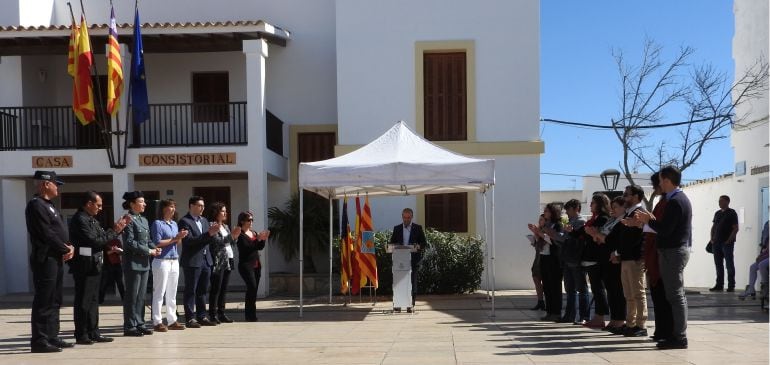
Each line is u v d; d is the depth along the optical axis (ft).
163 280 31.60
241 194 56.95
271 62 57.57
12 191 54.60
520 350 24.50
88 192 28.37
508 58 51.70
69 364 23.39
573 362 21.86
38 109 53.47
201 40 51.11
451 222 51.80
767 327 29.66
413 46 52.16
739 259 51.67
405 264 38.01
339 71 52.49
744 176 50.75
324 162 35.99
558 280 33.27
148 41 51.06
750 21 49.01
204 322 33.60
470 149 51.39
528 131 51.44
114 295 49.60
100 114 51.24
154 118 54.85
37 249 25.99
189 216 33.24
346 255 41.39
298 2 57.52
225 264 34.37
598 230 28.78
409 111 52.13
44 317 26.07
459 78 52.42
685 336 24.00
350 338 28.81
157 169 49.67
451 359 23.04
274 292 51.44
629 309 27.07
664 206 23.84
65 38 49.67
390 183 34.17
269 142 54.13
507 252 51.03
